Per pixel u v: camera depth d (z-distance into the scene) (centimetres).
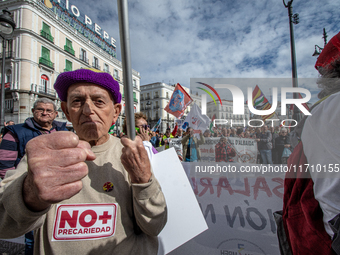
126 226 75
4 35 440
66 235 68
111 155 83
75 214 70
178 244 95
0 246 197
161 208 73
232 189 118
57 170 42
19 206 48
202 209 122
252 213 114
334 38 87
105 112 78
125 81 57
